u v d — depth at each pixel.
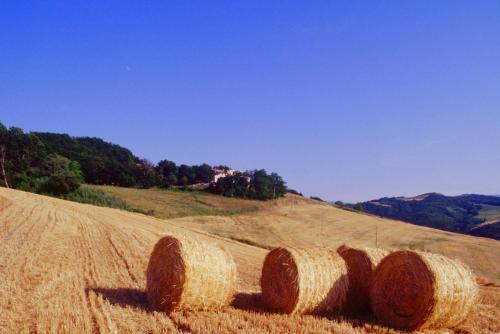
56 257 16.25
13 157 71.19
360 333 8.92
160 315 9.45
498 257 39.62
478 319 11.19
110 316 8.95
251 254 25.73
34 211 32.28
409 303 9.82
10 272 12.82
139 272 14.72
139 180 88.12
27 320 8.38
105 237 24.17
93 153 95.44
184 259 10.07
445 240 47.72
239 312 10.21
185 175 95.56
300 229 51.28
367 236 49.03
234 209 69.19
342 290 10.68
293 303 10.16
